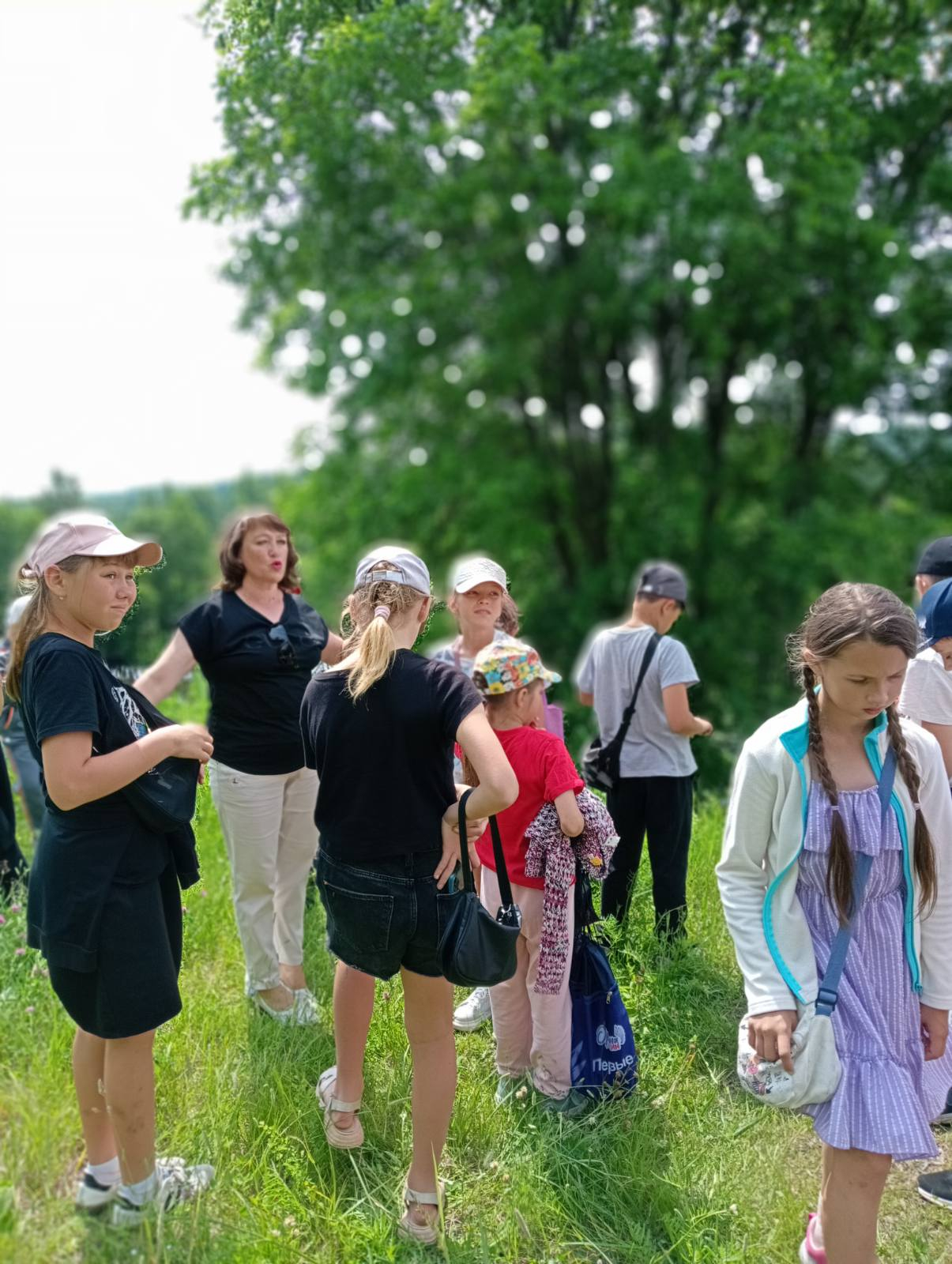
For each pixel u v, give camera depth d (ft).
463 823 7.29
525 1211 8.02
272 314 40.01
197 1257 7.19
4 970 10.84
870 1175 6.52
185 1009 10.45
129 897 6.98
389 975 7.62
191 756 7.02
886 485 46.47
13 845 13.82
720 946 12.60
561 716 11.87
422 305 37.37
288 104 15.46
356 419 45.27
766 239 30.37
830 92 19.38
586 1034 9.53
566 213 33.19
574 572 49.52
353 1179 8.39
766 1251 7.67
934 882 6.70
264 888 10.84
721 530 43.19
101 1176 7.60
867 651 6.13
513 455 47.03
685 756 12.46
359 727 7.34
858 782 6.75
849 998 6.61
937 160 27.68
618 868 12.66
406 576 7.77
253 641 10.73
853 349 38.93
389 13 14.79
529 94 18.81
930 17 21.15
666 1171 8.46
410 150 23.06
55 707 6.61
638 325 40.83
